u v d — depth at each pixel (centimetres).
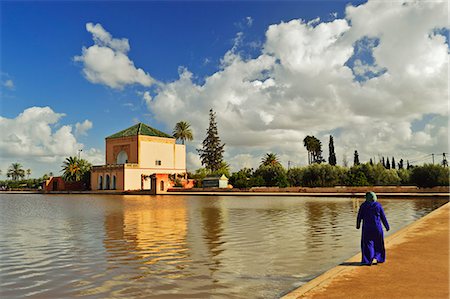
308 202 3697
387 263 838
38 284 853
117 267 995
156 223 1991
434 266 802
